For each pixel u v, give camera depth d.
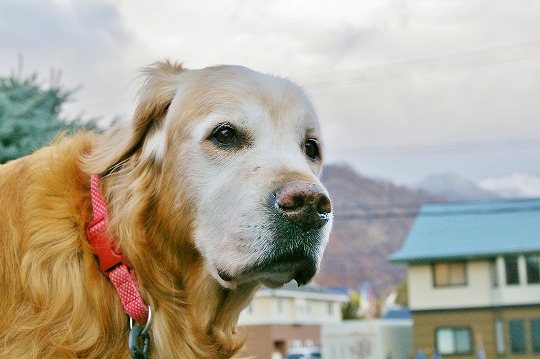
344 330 34.62
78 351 2.88
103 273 3.01
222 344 3.27
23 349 2.85
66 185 3.11
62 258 2.95
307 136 3.29
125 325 3.00
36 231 2.96
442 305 34.59
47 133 11.48
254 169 2.98
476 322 34.09
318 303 45.44
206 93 3.14
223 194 3.00
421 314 34.75
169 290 3.09
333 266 106.75
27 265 2.91
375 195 182.50
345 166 189.38
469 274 34.47
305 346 42.38
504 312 33.78
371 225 137.00
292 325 41.28
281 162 3.01
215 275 3.02
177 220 3.10
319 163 3.44
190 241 3.11
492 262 34.28
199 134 3.07
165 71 3.34
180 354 3.10
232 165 3.03
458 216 37.69
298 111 3.23
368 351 34.00
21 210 3.03
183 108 3.14
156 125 3.22
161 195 3.13
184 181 3.09
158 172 3.16
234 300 3.28
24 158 3.25
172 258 3.13
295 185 2.87
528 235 35.09
